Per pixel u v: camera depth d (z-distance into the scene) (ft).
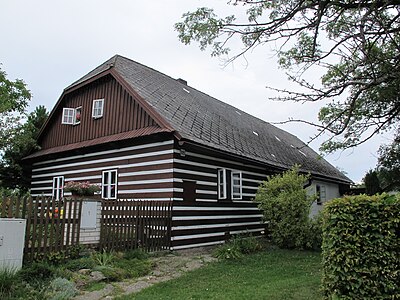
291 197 36.52
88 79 45.06
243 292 18.89
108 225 27.09
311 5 22.95
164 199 33.81
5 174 57.93
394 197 15.24
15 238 20.06
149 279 22.26
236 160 43.01
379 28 25.14
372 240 15.08
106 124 42.29
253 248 34.24
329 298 15.70
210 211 37.99
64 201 24.18
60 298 17.13
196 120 41.65
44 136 53.67
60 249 23.48
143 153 36.58
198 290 19.56
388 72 26.55
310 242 35.37
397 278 14.55
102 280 20.99
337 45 25.13
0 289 17.25
